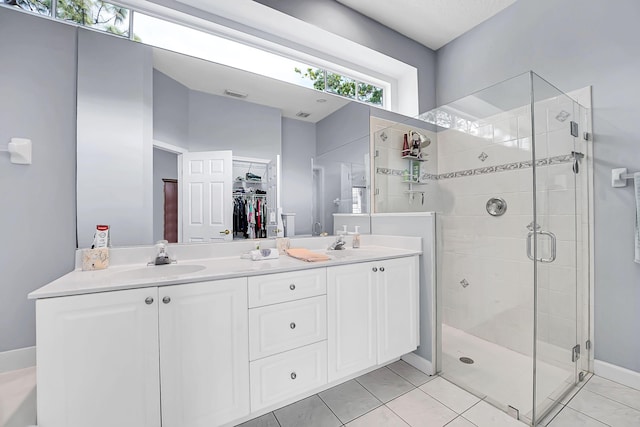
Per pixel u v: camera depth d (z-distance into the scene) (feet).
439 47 9.49
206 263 5.27
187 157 5.87
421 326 6.46
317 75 7.99
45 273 4.89
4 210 4.70
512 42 7.57
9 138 4.71
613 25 5.84
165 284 3.73
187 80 5.94
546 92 5.77
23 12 4.81
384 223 7.69
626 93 5.67
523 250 6.04
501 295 6.41
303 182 7.32
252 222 6.56
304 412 4.94
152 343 3.66
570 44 6.48
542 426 4.58
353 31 7.64
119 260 5.06
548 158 5.69
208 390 4.00
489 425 4.63
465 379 5.89
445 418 4.80
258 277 4.42
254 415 4.79
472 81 8.54
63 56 4.99
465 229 6.81
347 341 5.36
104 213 5.10
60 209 4.96
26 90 4.80
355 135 8.20
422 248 6.54
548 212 5.63
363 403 5.19
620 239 5.76
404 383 5.85
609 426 4.55
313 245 7.27
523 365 5.89
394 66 8.88
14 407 4.04
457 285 6.49
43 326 3.14
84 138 5.02
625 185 5.66
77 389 3.29
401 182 8.11
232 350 4.18
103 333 3.40
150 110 5.51
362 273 5.57
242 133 6.52
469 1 7.44
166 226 5.59
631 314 5.61
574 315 5.99
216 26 6.45
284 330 4.65
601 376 5.93
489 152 6.68
